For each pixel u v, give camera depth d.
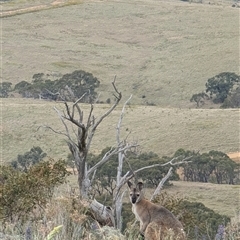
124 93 152.75
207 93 147.25
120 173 10.45
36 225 7.84
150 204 9.01
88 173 10.11
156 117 109.88
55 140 96.62
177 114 110.62
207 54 178.75
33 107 115.31
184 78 161.00
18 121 106.75
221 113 109.12
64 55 188.38
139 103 146.38
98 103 131.75
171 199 10.97
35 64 176.62
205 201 59.31
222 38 193.25
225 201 58.91
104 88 154.88
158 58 184.50
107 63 181.38
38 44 198.75
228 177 72.94
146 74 168.62
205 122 104.44
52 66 174.75
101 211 9.32
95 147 93.12
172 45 196.75
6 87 145.75
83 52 193.12
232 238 7.06
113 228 7.85
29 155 84.31
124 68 176.25
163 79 162.25
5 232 7.58
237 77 142.38
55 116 109.12
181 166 73.81
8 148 95.12
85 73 139.62
